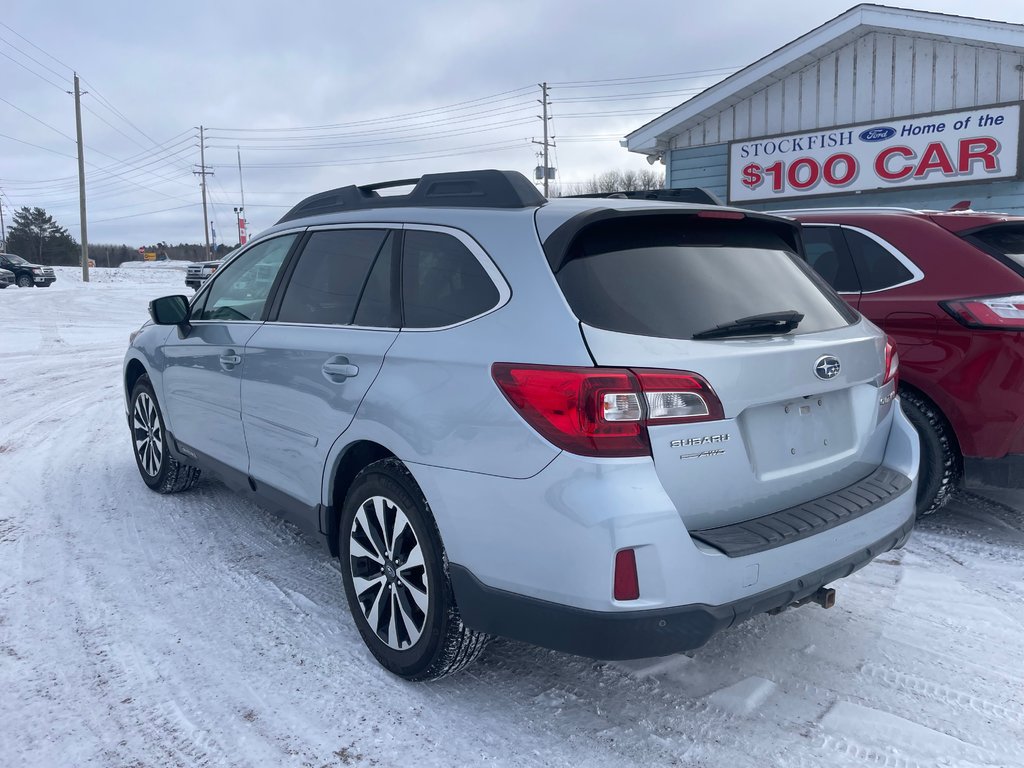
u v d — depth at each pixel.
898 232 4.46
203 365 4.28
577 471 2.29
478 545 2.55
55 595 3.76
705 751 2.55
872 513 2.77
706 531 2.41
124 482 5.63
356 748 2.59
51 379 10.91
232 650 3.24
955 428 4.15
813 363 2.69
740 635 3.33
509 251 2.68
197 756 2.56
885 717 2.73
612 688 2.94
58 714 2.80
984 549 4.16
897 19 10.80
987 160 10.46
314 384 3.27
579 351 2.34
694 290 2.61
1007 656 3.12
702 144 13.27
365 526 3.04
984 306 4.00
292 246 3.85
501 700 2.87
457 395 2.60
